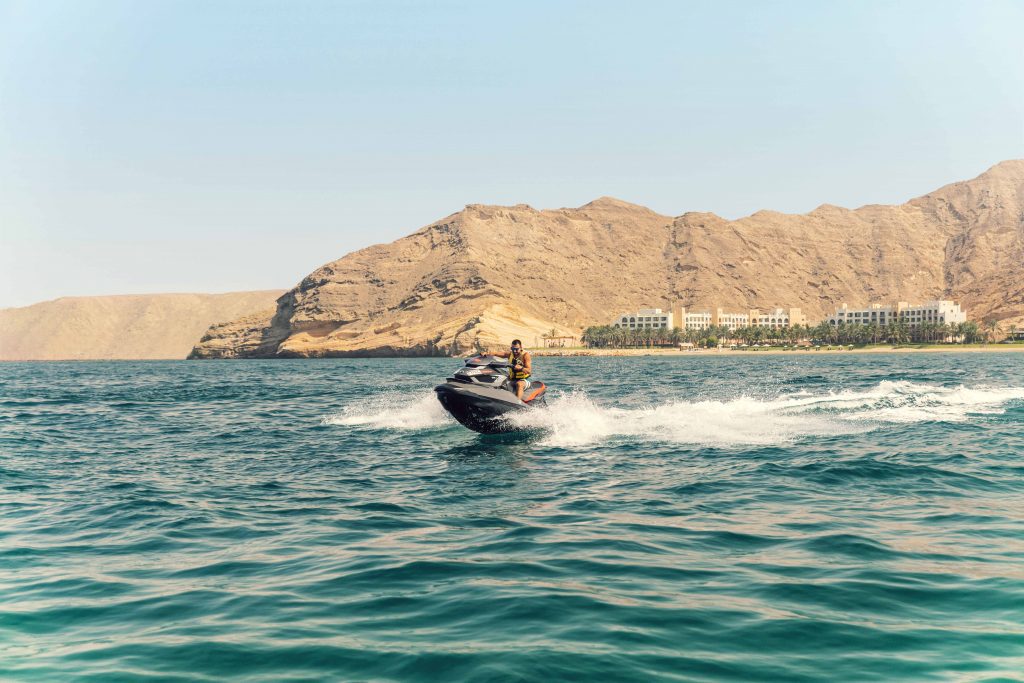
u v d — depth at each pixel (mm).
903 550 9266
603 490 13414
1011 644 6387
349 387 57125
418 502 12773
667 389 42875
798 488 13242
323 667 6129
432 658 6250
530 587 8055
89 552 9836
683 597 7676
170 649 6555
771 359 169750
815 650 6328
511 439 20297
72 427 26797
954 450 17031
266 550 9859
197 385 65875
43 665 6246
